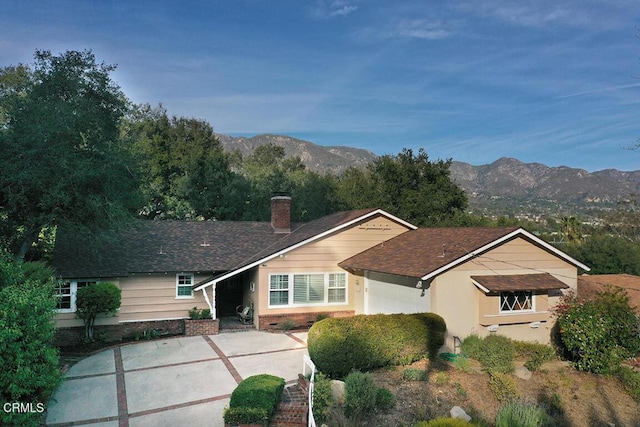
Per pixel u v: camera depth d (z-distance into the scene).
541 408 11.99
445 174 41.84
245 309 21.92
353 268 20.42
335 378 13.38
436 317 15.27
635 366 16.16
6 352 9.23
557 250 17.61
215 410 11.53
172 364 15.25
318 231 22.27
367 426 10.80
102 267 19.64
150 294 20.66
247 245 24.19
